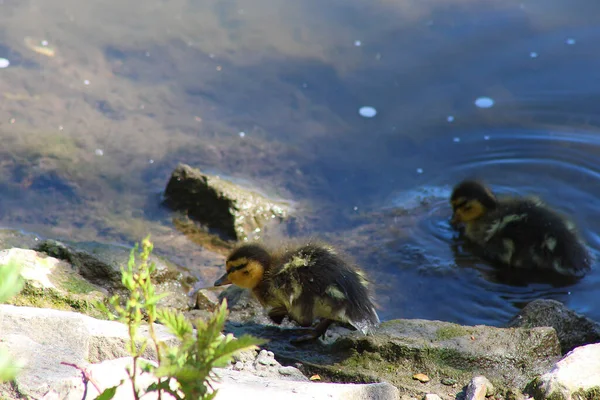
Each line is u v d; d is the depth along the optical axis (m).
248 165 11.62
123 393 4.77
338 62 13.87
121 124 12.25
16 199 10.55
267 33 14.73
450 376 6.56
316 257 7.95
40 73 13.21
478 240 10.35
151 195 10.94
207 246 10.10
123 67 13.59
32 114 12.24
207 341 3.55
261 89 13.27
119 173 11.25
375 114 12.73
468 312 9.17
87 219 10.30
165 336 6.11
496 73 13.42
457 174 11.60
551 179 11.41
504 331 7.04
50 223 10.14
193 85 13.30
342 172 11.63
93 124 12.16
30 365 5.11
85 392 4.33
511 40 14.12
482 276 9.77
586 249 10.07
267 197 10.96
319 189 11.30
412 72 13.57
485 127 12.40
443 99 12.96
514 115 12.53
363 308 7.54
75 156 11.47
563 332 7.68
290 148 12.02
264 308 8.41
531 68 13.47
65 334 5.65
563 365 5.95
